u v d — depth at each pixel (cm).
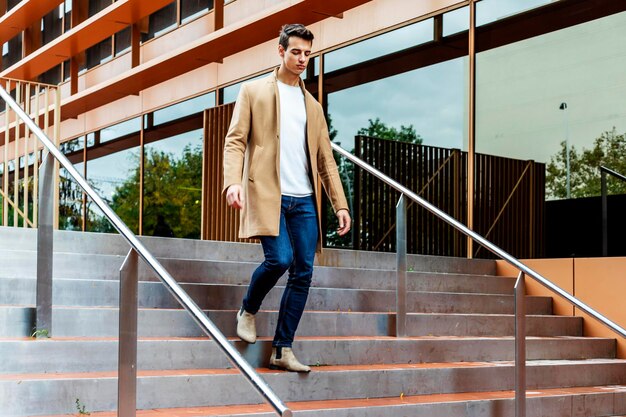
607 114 770
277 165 454
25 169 801
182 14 1281
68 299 495
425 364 537
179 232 1264
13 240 561
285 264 448
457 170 891
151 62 1134
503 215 849
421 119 933
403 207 570
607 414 554
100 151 1478
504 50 859
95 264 541
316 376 460
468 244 870
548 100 820
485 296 686
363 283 644
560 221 803
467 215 878
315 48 1071
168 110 1323
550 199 813
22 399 378
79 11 1456
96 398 395
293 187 462
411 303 636
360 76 1009
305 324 534
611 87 768
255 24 970
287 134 462
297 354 490
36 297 449
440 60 920
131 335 346
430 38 934
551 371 574
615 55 765
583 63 793
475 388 524
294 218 464
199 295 520
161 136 1331
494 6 873
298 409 424
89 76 1502
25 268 523
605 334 701
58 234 570
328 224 1019
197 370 449
